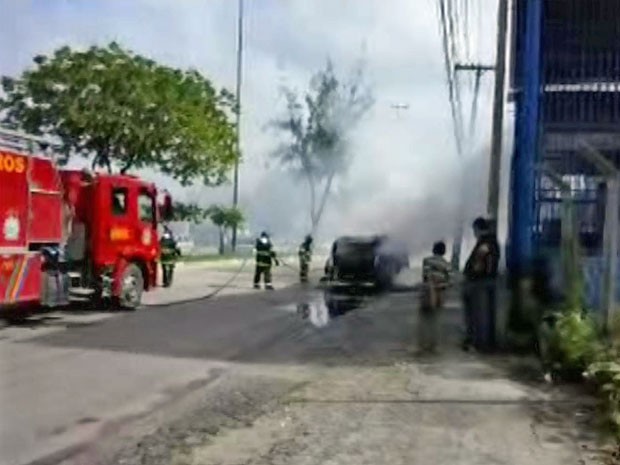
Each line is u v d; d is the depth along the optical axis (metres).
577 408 8.70
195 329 15.59
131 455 7.04
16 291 15.15
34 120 30.84
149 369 11.18
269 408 8.82
